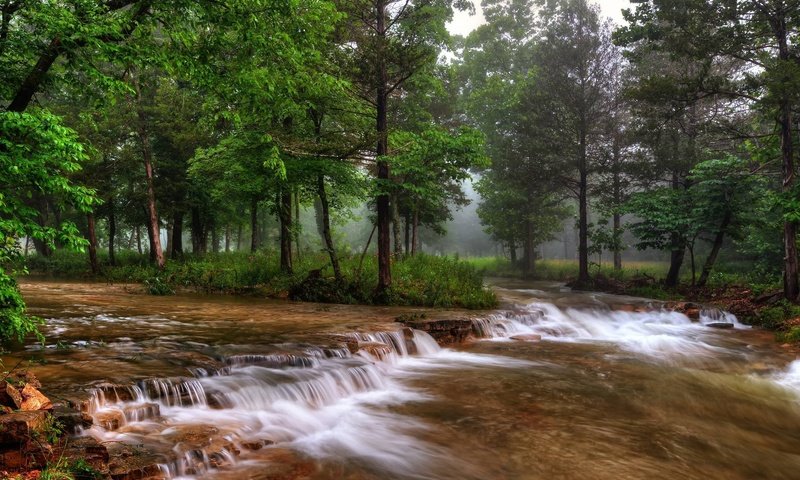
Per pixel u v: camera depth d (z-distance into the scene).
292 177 16.45
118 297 16.20
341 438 5.94
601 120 28.44
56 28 6.50
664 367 10.34
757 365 10.75
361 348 9.33
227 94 10.27
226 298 16.92
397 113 22.84
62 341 8.66
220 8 8.91
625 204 24.41
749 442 6.43
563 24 27.70
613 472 5.25
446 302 16.39
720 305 18.75
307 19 10.71
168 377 6.45
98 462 4.14
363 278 17.67
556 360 10.73
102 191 24.73
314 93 13.35
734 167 20.25
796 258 16.59
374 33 15.46
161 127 24.91
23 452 3.93
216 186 20.08
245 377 7.13
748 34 17.06
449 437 6.09
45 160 5.89
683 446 6.12
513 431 6.36
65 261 30.88
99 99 8.31
